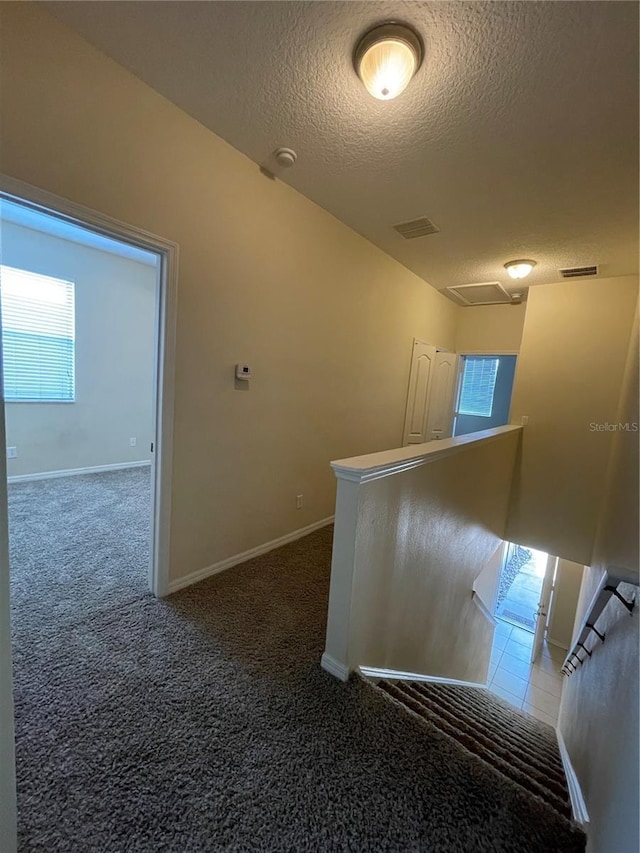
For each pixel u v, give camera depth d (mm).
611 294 3711
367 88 1543
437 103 1705
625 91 1562
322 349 3072
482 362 6105
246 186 2254
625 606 1639
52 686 1501
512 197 2459
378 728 1390
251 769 1214
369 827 1068
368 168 2260
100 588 2229
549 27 1322
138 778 1165
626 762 1062
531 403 4145
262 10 1358
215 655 1743
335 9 1335
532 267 3584
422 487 2156
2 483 736
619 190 2275
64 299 4461
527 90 1597
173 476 2141
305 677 1634
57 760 1205
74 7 1397
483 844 1045
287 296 2670
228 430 2420
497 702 3396
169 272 1945
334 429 3359
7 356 4102
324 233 2877
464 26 1345
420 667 2537
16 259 4066
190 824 1053
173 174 1896
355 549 1588
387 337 3844
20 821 1029
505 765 1354
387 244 3375
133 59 1607
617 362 3695
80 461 4746
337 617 1649
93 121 1590
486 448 3191
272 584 2402
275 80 1660
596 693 1917
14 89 1385
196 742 1298
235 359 2383
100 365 4832
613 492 3062
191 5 1355
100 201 1645
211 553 2445
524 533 4230
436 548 2480
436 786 1188
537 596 6277
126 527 3127
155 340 2031
